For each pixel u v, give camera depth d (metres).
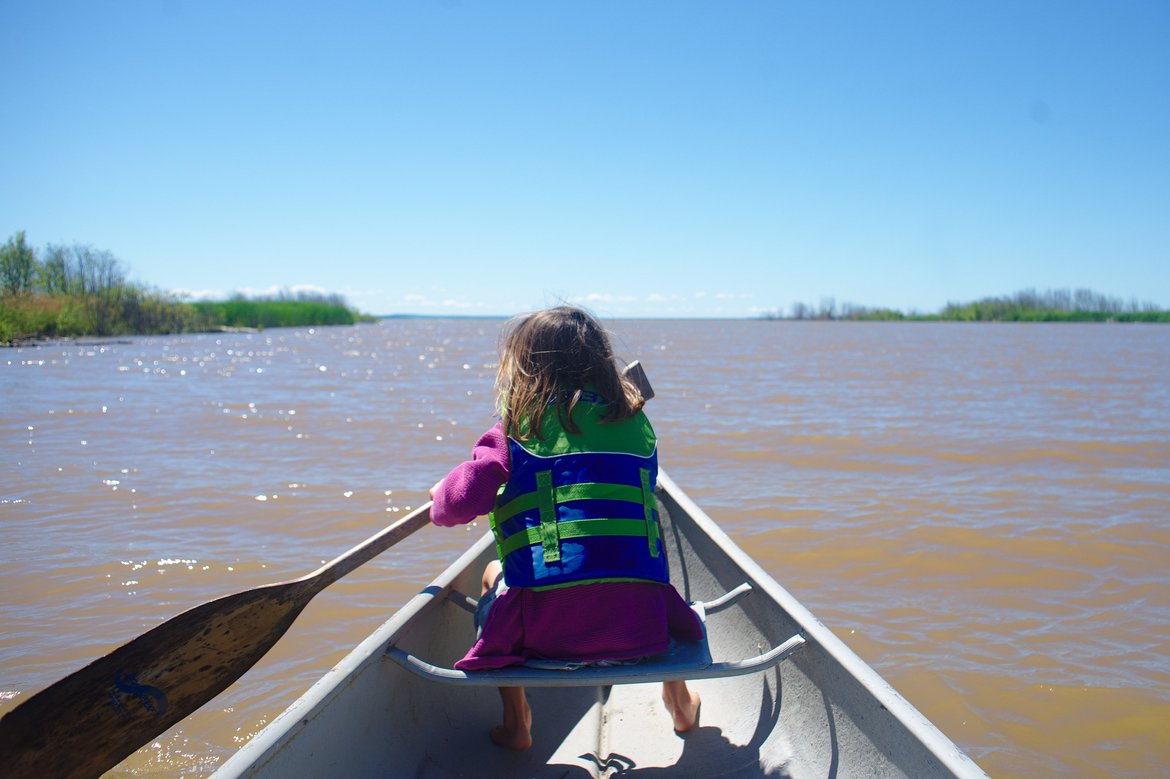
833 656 1.93
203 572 4.59
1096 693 3.31
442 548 5.09
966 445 8.43
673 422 10.16
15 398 12.26
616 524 1.97
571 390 2.04
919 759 1.58
